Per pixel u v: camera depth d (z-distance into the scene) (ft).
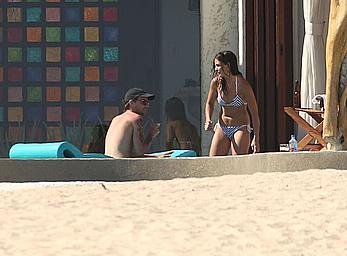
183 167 101.60
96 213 62.64
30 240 55.16
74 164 100.94
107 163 101.14
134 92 128.16
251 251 53.36
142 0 197.26
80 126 197.98
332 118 104.58
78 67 198.39
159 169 101.50
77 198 69.10
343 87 104.53
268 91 176.35
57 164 100.89
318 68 162.91
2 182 100.12
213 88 132.77
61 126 197.77
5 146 197.77
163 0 196.13
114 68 197.98
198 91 193.16
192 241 55.11
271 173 83.82
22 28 198.90
